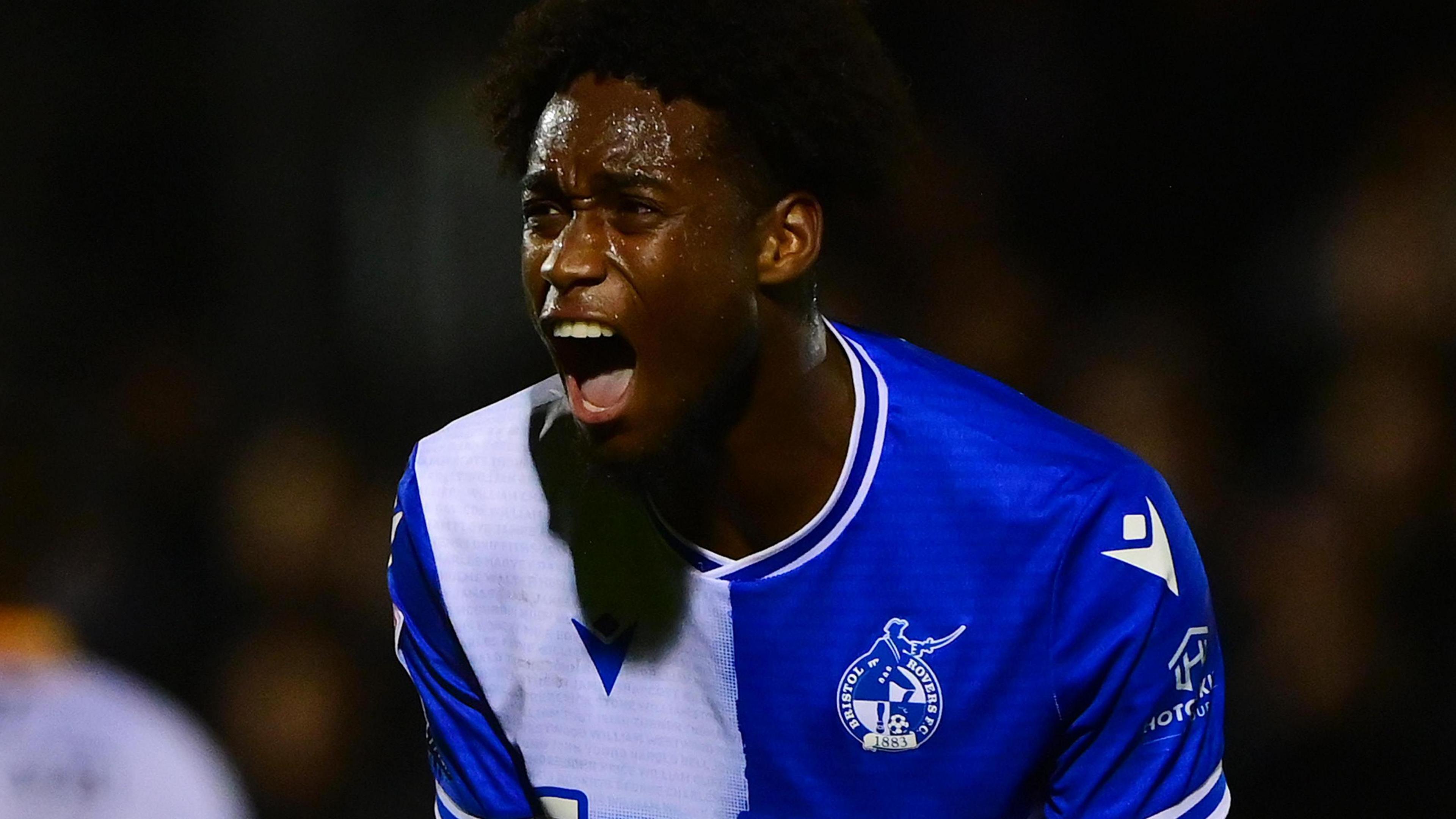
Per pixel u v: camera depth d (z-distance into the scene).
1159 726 6.38
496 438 6.86
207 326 17.80
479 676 6.80
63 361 17.33
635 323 5.61
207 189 18.14
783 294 5.97
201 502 15.10
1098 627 6.20
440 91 17.19
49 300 17.91
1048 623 6.18
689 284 5.62
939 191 15.82
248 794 13.79
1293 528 13.09
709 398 5.81
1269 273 15.41
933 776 6.35
